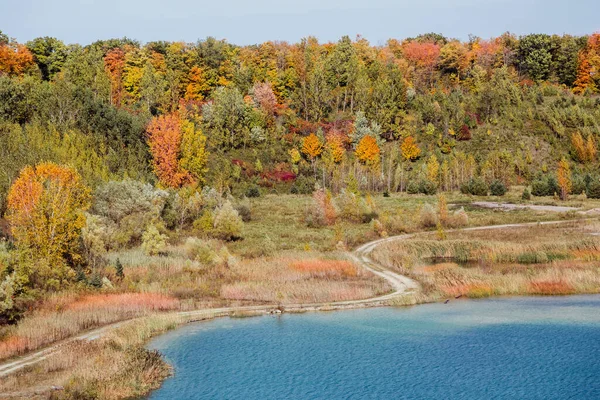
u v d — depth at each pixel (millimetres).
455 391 26953
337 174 112250
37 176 47594
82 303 38844
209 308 41375
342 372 29250
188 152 99125
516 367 29594
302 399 26109
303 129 132875
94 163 83188
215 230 68750
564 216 79250
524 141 130000
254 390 27094
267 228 78375
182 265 52375
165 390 27078
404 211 89062
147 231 60375
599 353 31203
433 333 35312
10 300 35281
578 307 40375
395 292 45312
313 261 53500
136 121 105938
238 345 33719
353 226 80125
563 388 27047
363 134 128125
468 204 96688
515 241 61719
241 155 119750
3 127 83938
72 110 100312
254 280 47719
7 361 29234
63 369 27875
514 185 116812
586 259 53312
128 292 43156
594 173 116375
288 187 114188
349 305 41844
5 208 63188
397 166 120375
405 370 29625
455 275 48375
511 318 38094
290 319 39094
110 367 27594
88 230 48906
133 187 67000
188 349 33062
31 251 42875
